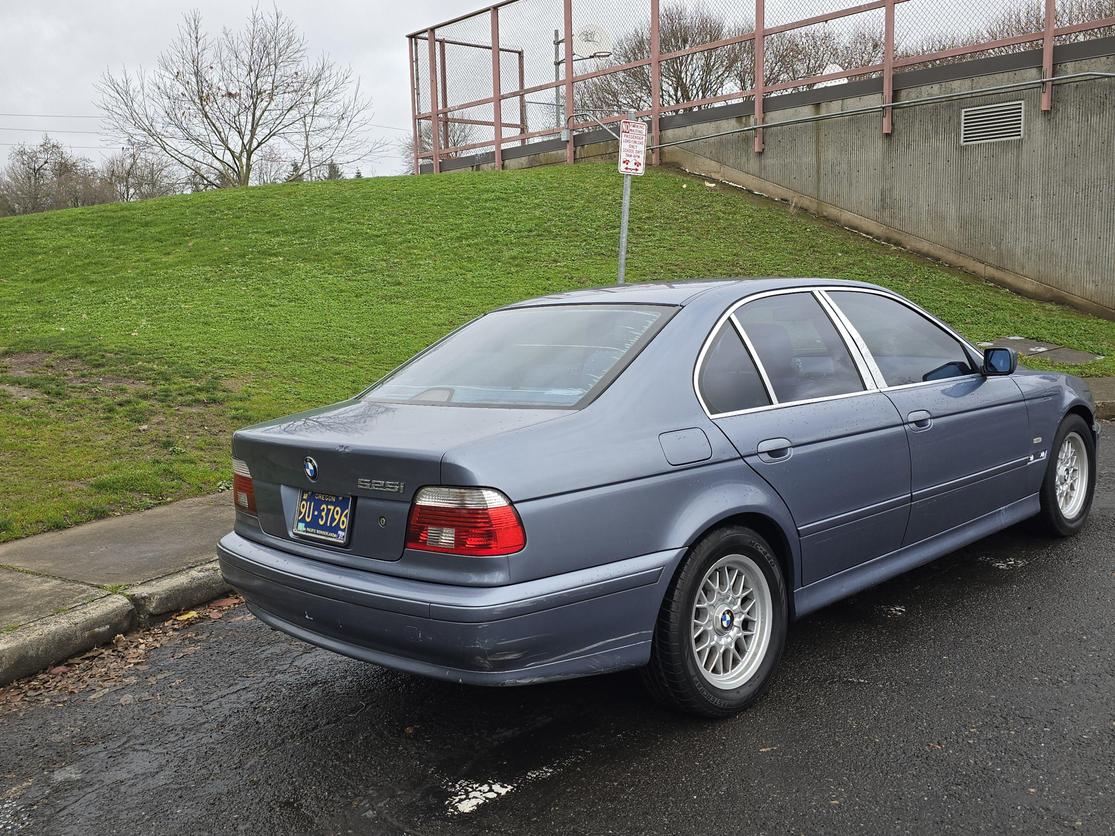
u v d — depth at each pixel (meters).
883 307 4.57
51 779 3.28
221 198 21.12
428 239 16.86
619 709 3.59
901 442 4.14
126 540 5.64
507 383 3.62
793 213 17.94
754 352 3.80
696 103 19.50
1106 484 6.71
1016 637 4.06
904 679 3.71
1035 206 15.11
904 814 2.79
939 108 16.03
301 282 14.77
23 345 10.62
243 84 40.44
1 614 4.46
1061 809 2.78
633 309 3.86
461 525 2.90
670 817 2.83
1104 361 11.72
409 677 4.02
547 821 2.85
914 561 4.34
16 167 69.00
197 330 11.86
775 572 3.62
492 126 22.89
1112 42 13.98
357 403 3.88
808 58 17.67
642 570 3.15
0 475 6.76
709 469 3.39
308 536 3.36
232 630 4.66
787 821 2.78
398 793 3.07
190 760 3.37
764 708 3.53
